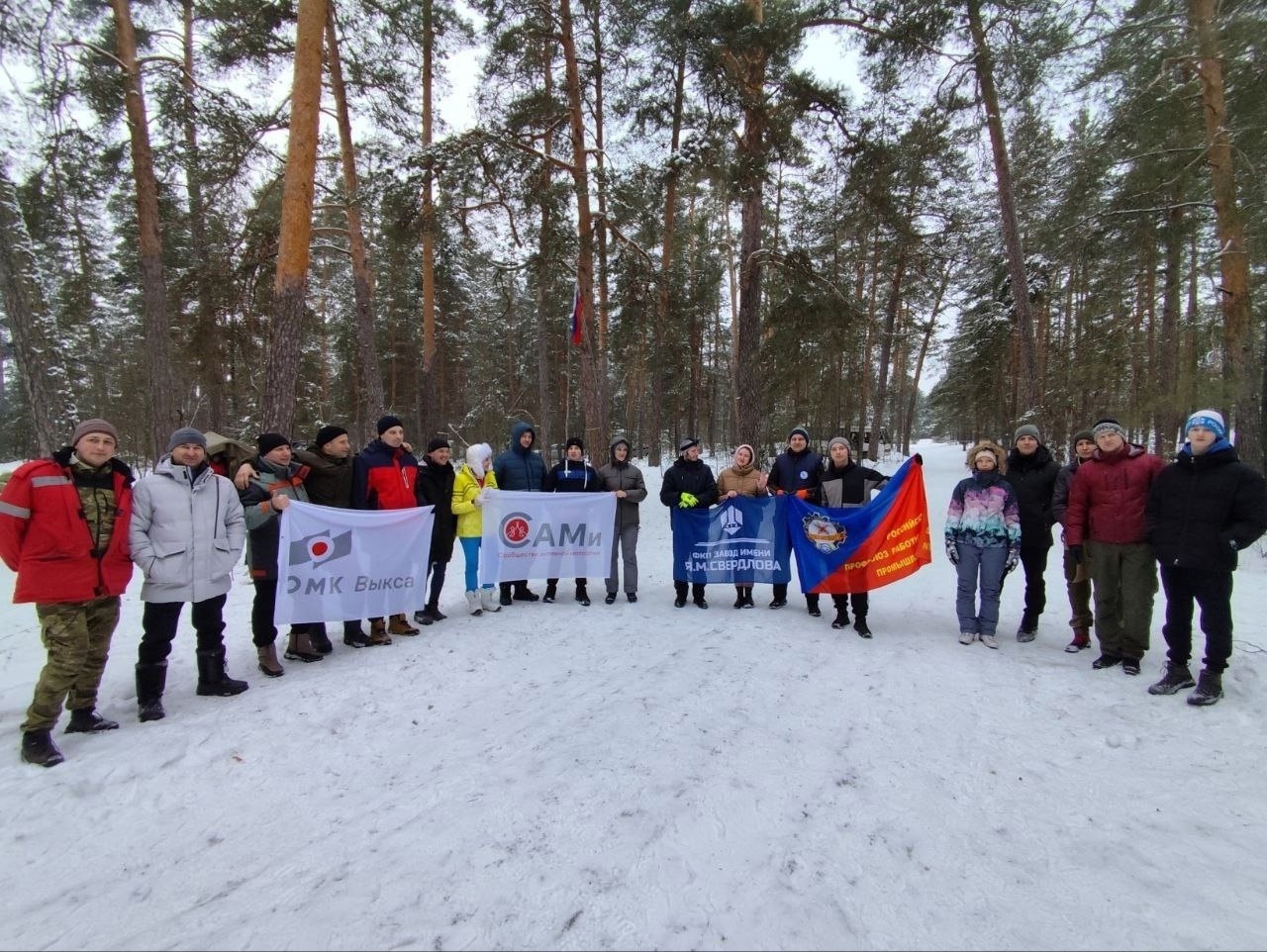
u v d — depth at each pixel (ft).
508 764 11.32
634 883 8.18
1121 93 33.37
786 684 15.10
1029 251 50.93
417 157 31.94
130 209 45.16
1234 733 12.48
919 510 18.97
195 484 14.03
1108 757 11.69
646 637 18.81
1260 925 7.45
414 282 84.12
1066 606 23.21
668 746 11.92
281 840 9.27
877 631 19.81
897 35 36.50
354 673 15.87
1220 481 13.69
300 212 27.02
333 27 39.65
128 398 98.02
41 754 11.37
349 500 18.42
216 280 39.29
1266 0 27.86
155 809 10.13
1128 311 46.80
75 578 11.87
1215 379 33.55
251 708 13.84
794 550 21.08
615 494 23.09
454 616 21.40
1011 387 94.94
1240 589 24.59
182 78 33.73
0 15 27.63
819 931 7.39
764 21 35.32
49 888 8.34
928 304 97.81
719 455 131.13
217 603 14.53
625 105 44.19
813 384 88.28
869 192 39.32
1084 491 16.87
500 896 7.97
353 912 7.72
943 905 7.84
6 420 98.37
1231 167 31.40
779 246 47.80
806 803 10.07
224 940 7.30
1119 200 36.24
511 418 116.78
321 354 97.60
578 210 37.09
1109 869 8.56
